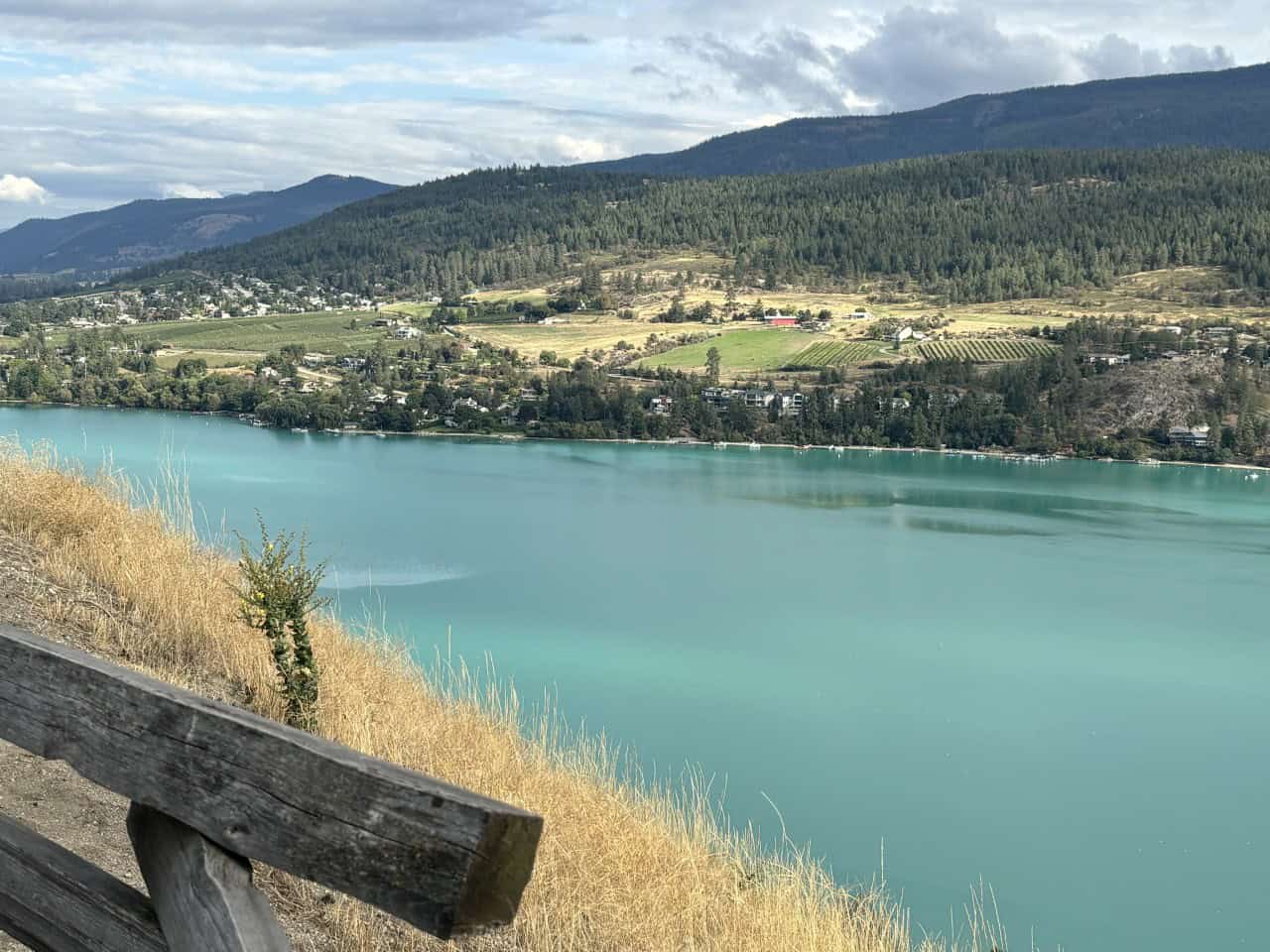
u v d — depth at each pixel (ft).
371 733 26.27
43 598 28.32
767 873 28.89
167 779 6.23
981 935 78.95
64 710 6.68
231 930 6.03
